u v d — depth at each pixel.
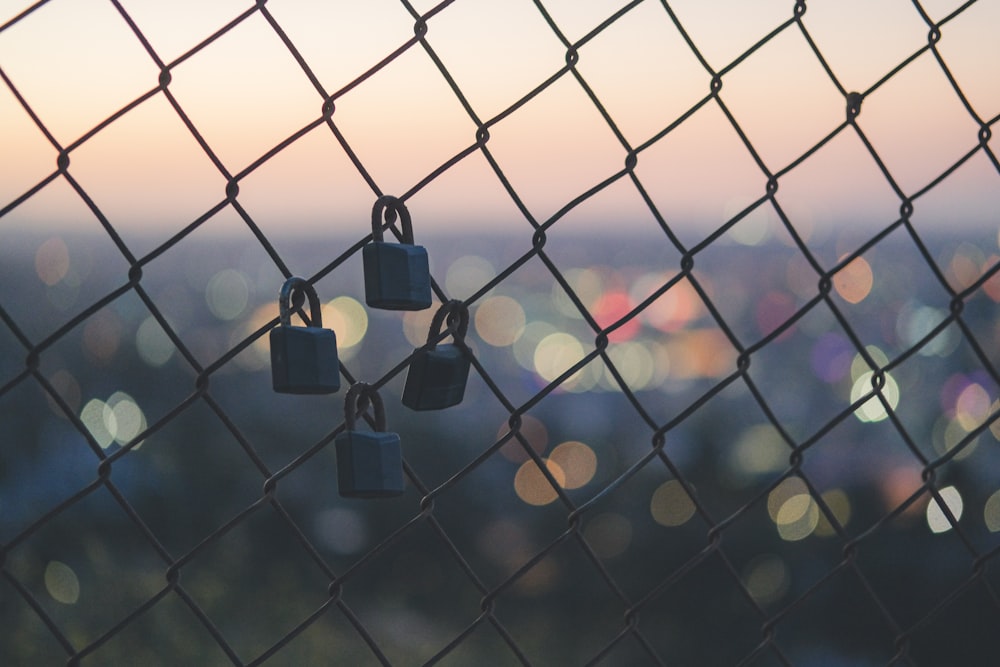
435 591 5.50
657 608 11.33
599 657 1.84
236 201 1.52
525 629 7.38
